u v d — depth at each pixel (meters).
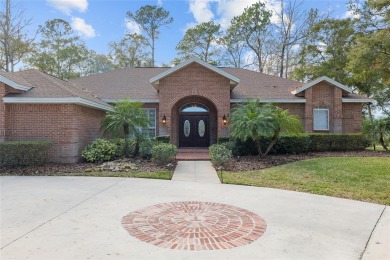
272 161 12.89
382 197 7.67
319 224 5.57
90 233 4.92
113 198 7.30
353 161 12.23
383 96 29.41
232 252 4.28
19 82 12.42
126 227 5.25
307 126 17.86
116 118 13.02
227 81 16.44
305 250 4.38
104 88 19.23
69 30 41.06
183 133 19.34
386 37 19.23
